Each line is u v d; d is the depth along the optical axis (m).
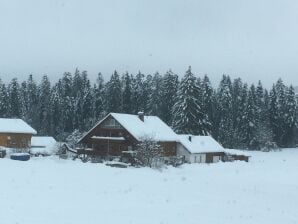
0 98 106.75
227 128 106.50
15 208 22.11
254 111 105.81
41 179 34.09
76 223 19.92
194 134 84.12
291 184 43.50
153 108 103.94
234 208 26.20
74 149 72.38
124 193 29.34
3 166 42.38
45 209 22.52
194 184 37.38
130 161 56.56
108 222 20.52
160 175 43.44
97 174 40.44
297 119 115.50
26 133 73.31
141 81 127.81
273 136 109.62
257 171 56.19
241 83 126.56
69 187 30.75
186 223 21.23
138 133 65.69
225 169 57.53
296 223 22.81
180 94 84.88
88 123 108.69
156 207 24.98
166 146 69.00
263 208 26.97
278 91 115.06
